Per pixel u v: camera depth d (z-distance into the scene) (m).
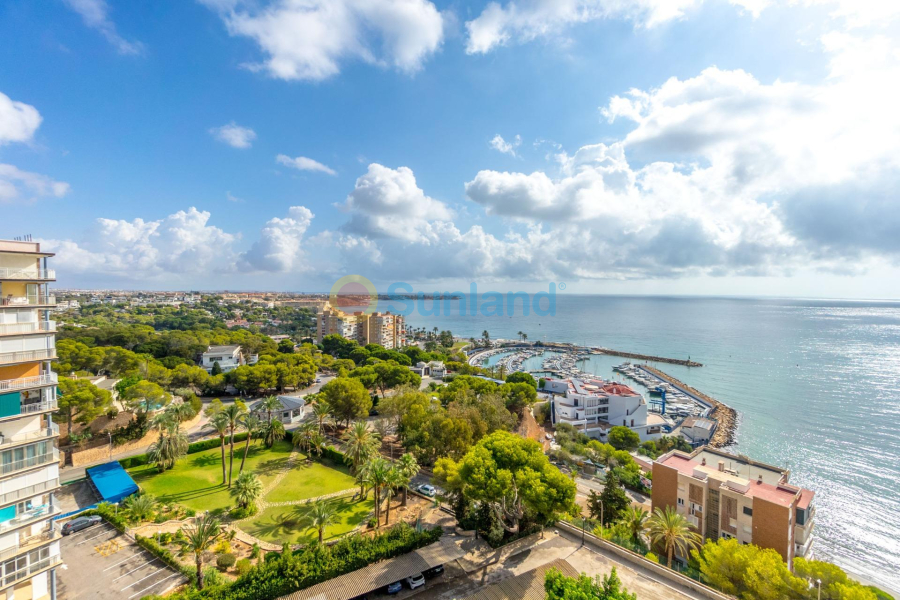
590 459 83.69
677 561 44.06
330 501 53.38
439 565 34.53
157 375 92.69
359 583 31.78
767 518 42.78
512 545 38.56
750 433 117.31
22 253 34.06
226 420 58.25
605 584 24.66
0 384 31.95
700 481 47.78
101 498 52.00
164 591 34.34
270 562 33.28
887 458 100.38
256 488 50.19
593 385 133.00
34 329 34.22
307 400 91.12
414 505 52.78
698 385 176.25
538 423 108.44
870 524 73.31
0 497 30.88
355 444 55.75
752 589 32.66
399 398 75.62
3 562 30.14
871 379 183.75
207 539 35.88
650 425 115.56
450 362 162.00
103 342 127.12
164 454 59.47
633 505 61.38
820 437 114.06
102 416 69.19
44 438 33.59
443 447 61.16
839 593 30.64
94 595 33.81
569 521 42.47
